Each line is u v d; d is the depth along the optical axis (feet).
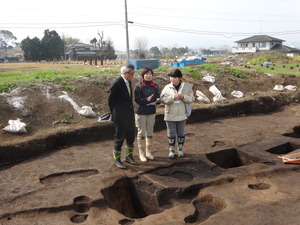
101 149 21.42
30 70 55.83
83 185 15.64
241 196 14.58
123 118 17.08
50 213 13.33
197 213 13.65
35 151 20.16
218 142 22.98
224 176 16.56
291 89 40.01
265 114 32.96
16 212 13.14
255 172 17.13
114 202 15.74
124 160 18.97
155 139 23.58
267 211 13.10
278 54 118.01
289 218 12.55
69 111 25.39
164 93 18.34
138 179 16.58
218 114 30.53
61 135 21.91
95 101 27.71
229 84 37.17
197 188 15.53
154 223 12.45
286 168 17.75
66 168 17.90
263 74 45.34
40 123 23.25
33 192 14.89
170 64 103.81
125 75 17.02
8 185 15.72
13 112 23.22
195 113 28.91
